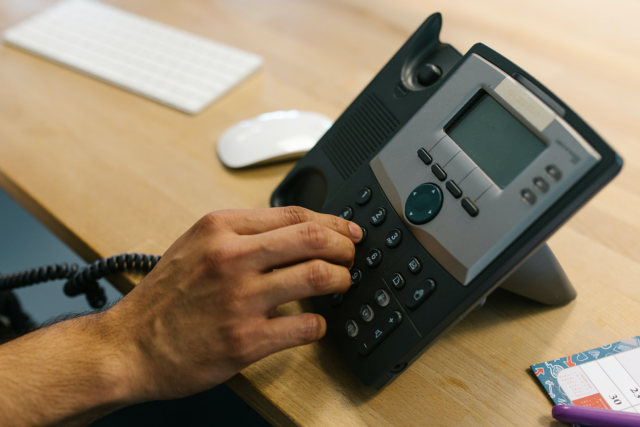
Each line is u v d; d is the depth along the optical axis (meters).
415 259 0.38
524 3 0.90
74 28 0.83
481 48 0.40
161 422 0.64
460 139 0.39
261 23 0.86
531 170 0.33
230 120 0.67
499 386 0.38
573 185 0.31
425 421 0.36
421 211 0.38
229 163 0.59
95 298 0.52
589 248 0.49
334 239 0.39
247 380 0.38
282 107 0.68
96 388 0.36
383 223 0.41
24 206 0.59
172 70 0.73
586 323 0.42
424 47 0.47
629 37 0.80
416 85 0.46
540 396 0.37
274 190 0.54
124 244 0.50
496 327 0.42
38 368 0.37
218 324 0.35
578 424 0.34
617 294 0.44
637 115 0.65
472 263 0.34
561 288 0.42
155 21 0.86
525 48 0.77
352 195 0.45
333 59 0.78
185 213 0.53
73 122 0.66
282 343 0.36
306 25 0.86
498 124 0.37
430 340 0.35
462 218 0.36
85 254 0.52
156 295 0.39
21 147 0.62
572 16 0.86
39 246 1.02
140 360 0.37
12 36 0.82
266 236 0.37
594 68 0.73
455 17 0.85
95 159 0.60
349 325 0.39
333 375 0.38
